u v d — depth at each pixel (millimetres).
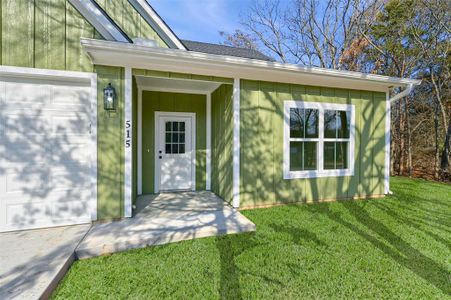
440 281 2189
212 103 5746
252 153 4480
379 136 5465
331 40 12578
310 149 4945
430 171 9586
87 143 3551
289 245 2910
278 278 2213
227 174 4676
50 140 3387
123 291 2016
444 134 8531
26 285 1925
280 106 4688
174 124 5730
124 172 3588
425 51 8227
